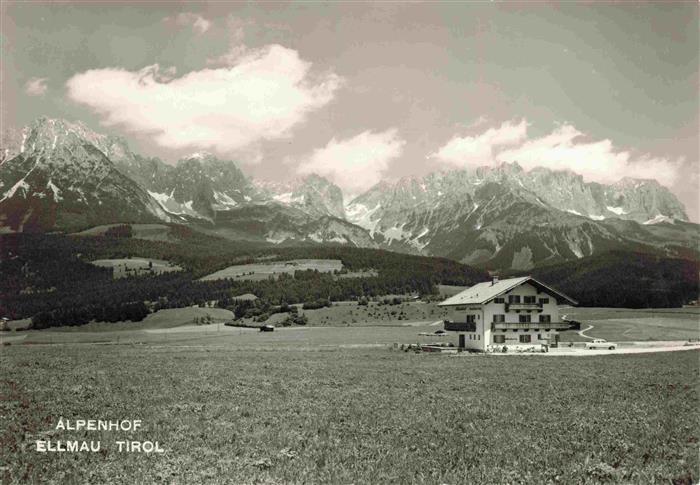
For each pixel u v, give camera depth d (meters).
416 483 27.58
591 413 43.50
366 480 27.98
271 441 34.84
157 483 27.94
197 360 88.75
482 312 121.00
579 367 77.38
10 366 78.69
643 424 39.69
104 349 124.50
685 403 47.91
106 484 28.06
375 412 43.47
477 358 93.75
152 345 144.25
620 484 27.88
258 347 126.56
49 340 185.12
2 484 28.27
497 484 27.53
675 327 171.38
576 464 30.45
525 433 36.91
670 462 31.23
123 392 53.31
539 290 124.88
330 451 32.59
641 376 66.56
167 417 41.69
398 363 83.75
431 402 47.94
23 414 42.94
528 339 122.31
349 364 81.81
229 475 28.77
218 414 42.81
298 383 59.41
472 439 35.28
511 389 55.66
